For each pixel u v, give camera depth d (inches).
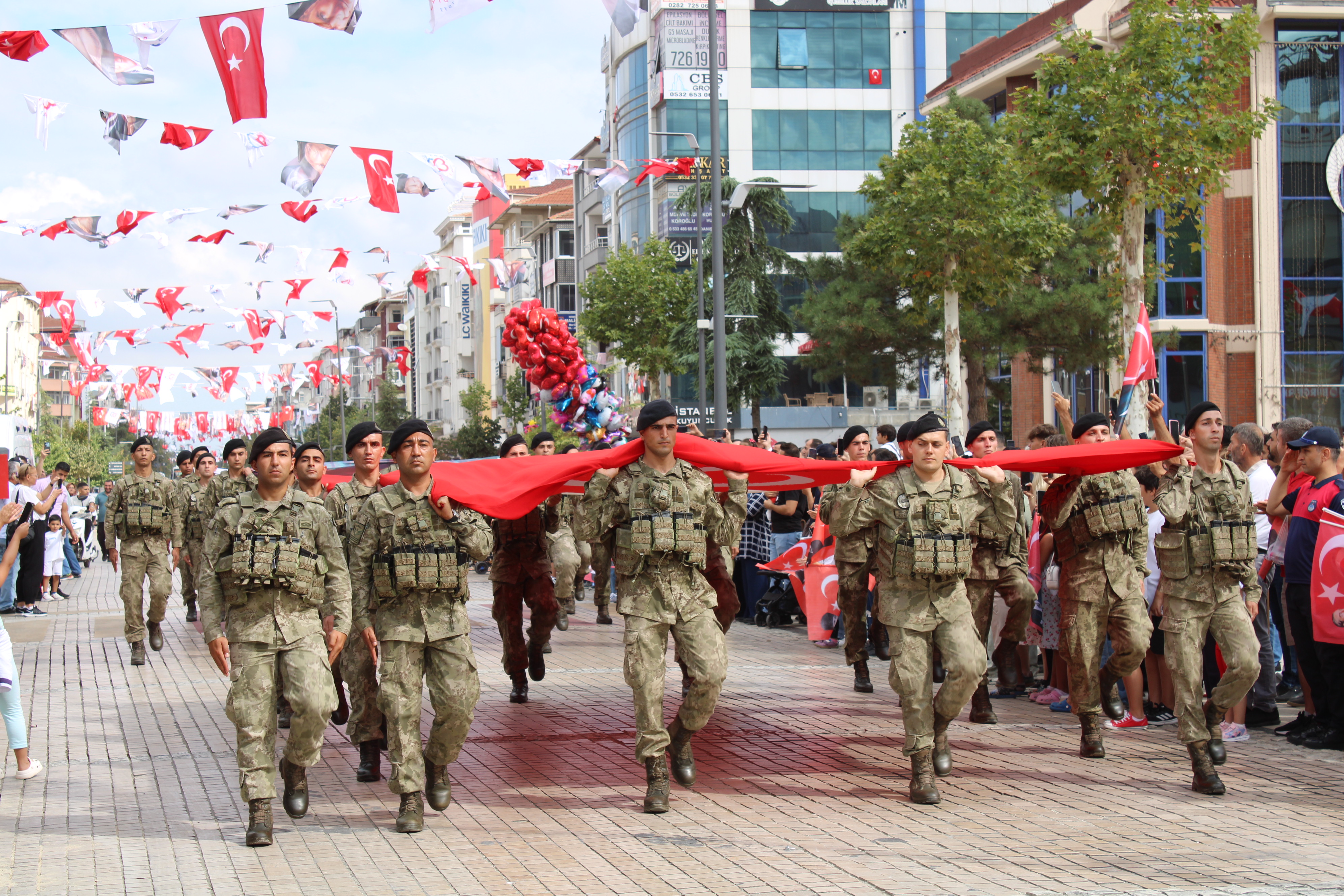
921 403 1847.9
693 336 1384.1
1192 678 288.4
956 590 288.2
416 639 266.5
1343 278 1344.7
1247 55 744.3
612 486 285.0
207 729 374.6
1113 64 745.0
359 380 3865.7
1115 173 748.0
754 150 1968.5
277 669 262.1
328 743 358.6
